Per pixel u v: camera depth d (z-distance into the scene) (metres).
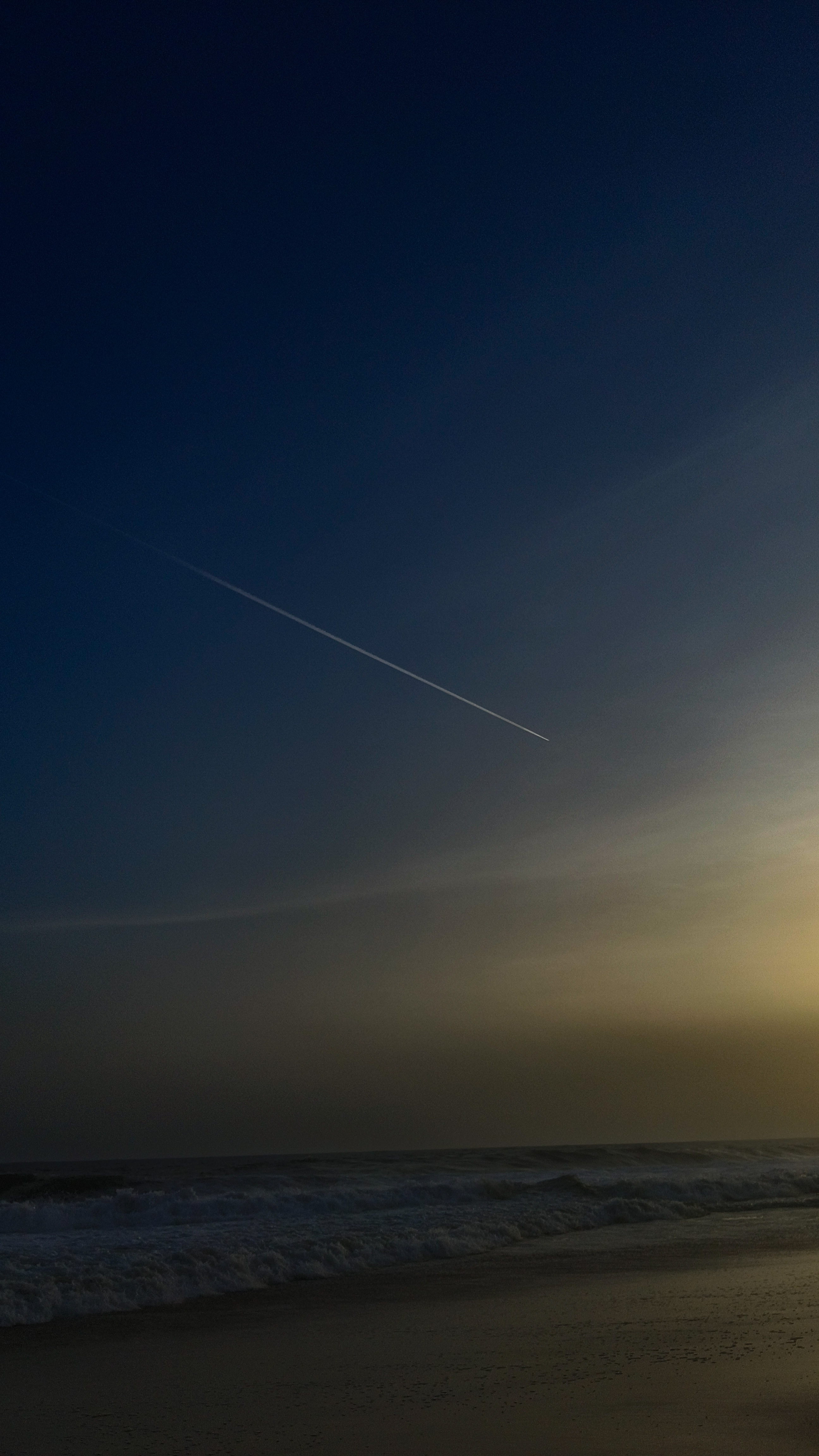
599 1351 8.66
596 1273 13.50
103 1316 10.68
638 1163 39.72
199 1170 34.38
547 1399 7.05
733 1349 8.56
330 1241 15.09
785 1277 12.88
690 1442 5.90
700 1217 20.92
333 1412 6.83
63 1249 14.13
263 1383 7.75
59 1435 6.34
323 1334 9.72
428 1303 11.43
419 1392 7.34
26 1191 25.75
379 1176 30.52
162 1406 7.08
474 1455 5.76
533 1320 10.25
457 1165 37.25
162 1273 12.35
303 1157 46.16
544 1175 32.16
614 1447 5.86
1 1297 10.88
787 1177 26.95
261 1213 19.34
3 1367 8.40
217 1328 10.09
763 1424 6.29
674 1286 12.25
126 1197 19.30
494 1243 16.52
